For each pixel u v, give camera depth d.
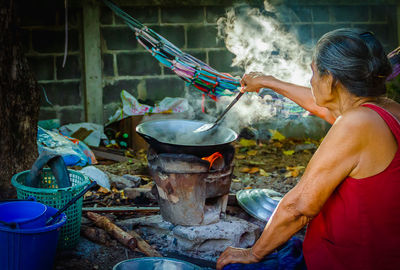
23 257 2.31
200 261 2.87
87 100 6.27
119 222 3.21
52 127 5.86
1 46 3.39
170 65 3.09
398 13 6.69
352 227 1.77
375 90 1.74
